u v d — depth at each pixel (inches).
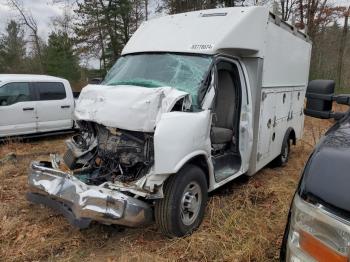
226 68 202.8
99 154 177.9
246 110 217.0
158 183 151.7
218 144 205.0
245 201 202.4
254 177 259.1
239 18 200.5
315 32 1079.6
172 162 151.1
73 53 1181.7
